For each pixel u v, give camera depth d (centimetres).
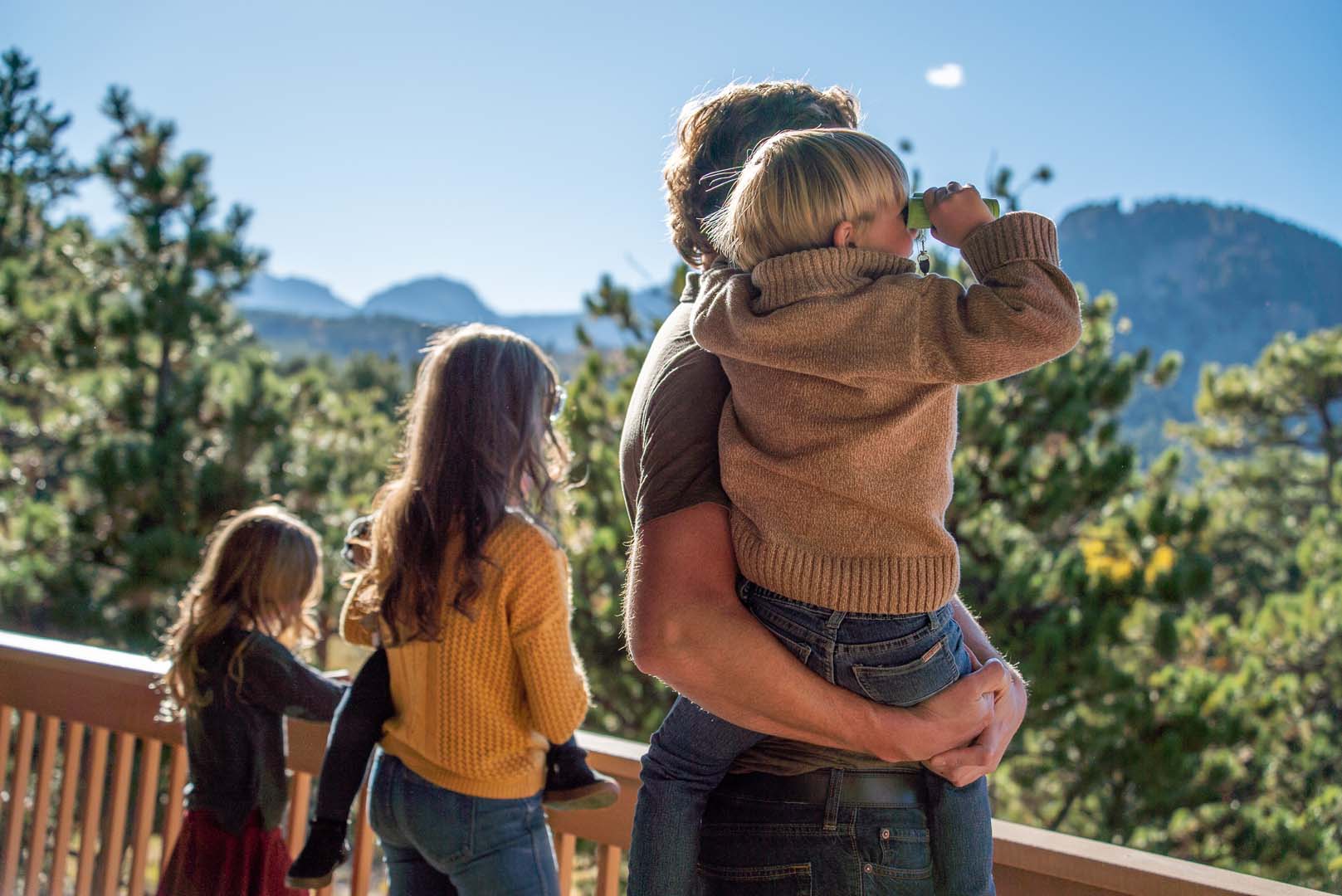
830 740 112
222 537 226
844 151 115
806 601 113
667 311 669
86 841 260
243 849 214
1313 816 596
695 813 125
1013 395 691
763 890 116
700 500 118
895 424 108
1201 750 562
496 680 176
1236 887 139
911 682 113
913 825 116
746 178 121
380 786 184
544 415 189
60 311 1045
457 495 176
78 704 266
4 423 1057
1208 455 1877
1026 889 157
